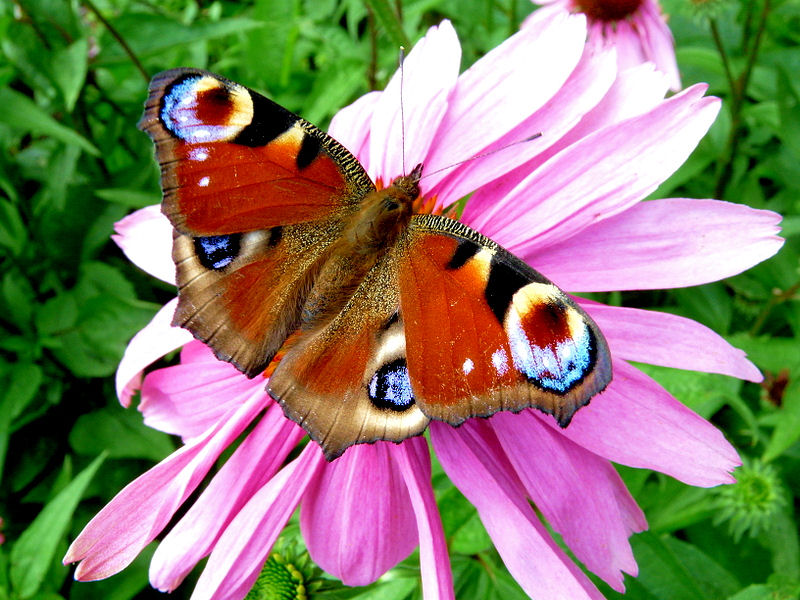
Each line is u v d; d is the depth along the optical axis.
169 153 0.09
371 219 0.09
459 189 0.11
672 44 0.18
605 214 0.09
